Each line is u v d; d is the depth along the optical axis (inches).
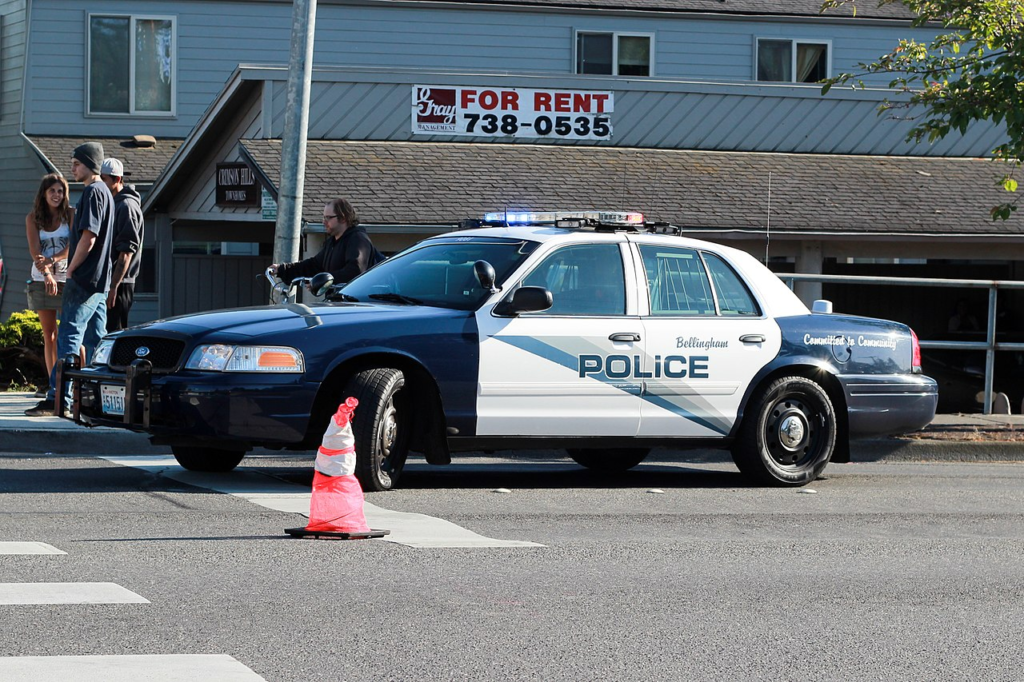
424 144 841.5
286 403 392.8
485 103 853.8
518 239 442.0
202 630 245.9
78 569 290.7
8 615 251.6
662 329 440.5
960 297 992.2
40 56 1087.6
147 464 463.8
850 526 382.0
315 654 233.3
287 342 396.2
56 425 500.1
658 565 316.8
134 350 410.9
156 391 396.2
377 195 755.4
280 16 1112.8
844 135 906.1
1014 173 883.4
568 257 438.3
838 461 476.4
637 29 1144.8
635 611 271.6
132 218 569.6
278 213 592.7
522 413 420.8
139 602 264.1
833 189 837.2
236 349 393.4
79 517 353.1
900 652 248.1
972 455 582.9
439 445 415.2
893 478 500.1
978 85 605.9
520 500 409.7
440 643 243.3
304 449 409.1
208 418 390.6
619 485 457.7
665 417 440.1
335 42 1106.7
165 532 335.3
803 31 1170.0
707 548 340.2
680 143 881.5
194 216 946.7
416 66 1113.4
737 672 231.6
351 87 832.9
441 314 415.8
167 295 1016.9
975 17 619.5
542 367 423.2
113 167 565.3
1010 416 643.5
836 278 632.4
